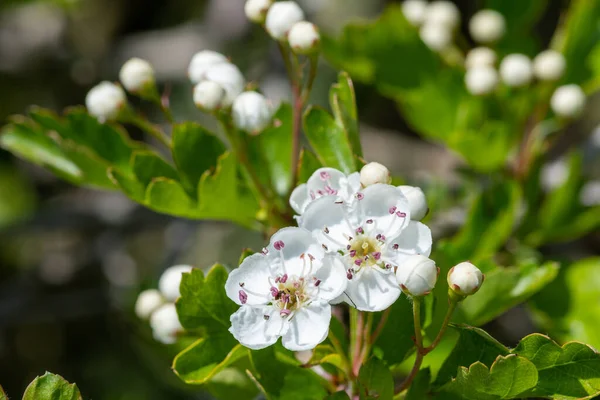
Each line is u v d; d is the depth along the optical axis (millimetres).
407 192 245
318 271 243
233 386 269
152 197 268
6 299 371
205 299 254
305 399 255
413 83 315
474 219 291
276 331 241
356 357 250
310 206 244
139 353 392
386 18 312
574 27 309
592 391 241
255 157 280
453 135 297
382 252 244
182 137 274
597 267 292
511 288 261
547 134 311
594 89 311
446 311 256
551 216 303
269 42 388
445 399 246
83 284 388
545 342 241
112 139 284
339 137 259
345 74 259
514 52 323
